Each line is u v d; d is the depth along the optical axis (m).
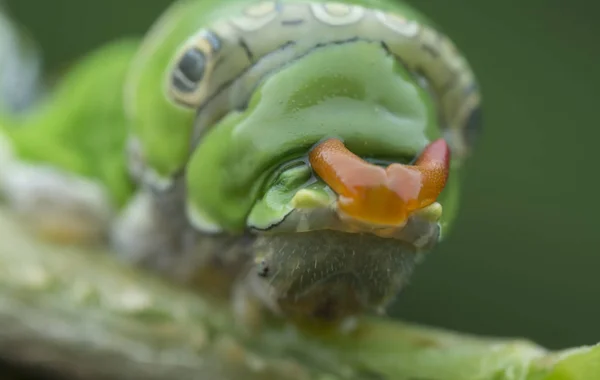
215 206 0.06
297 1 0.06
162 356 0.06
